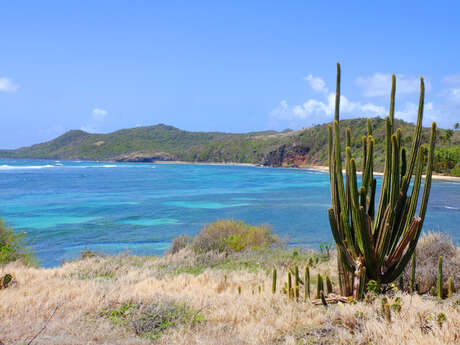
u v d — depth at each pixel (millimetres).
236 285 9531
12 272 11234
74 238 24141
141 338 5508
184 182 80438
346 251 6223
